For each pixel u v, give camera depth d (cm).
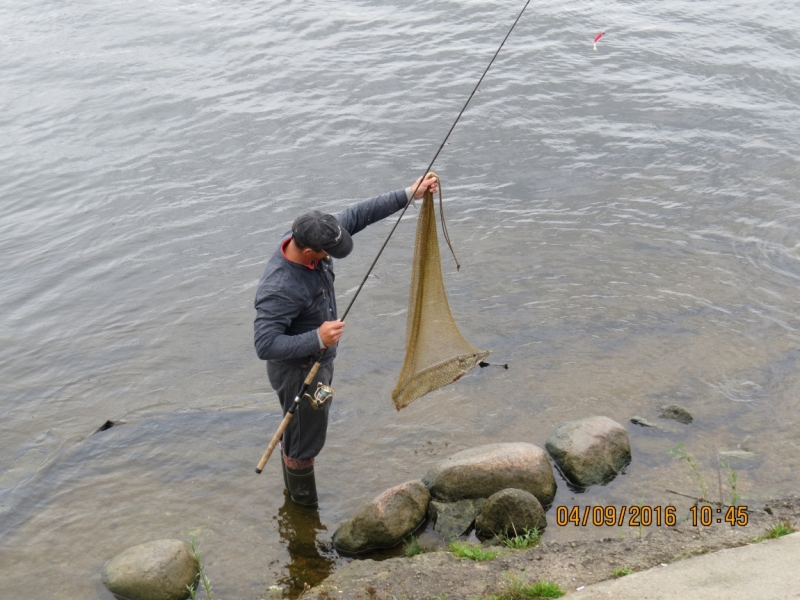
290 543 466
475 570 408
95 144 1062
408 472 516
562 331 662
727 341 636
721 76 1177
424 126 1049
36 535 480
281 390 462
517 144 1001
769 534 407
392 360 637
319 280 436
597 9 1415
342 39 1334
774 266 744
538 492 471
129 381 636
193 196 922
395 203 463
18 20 1527
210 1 1552
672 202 869
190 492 514
